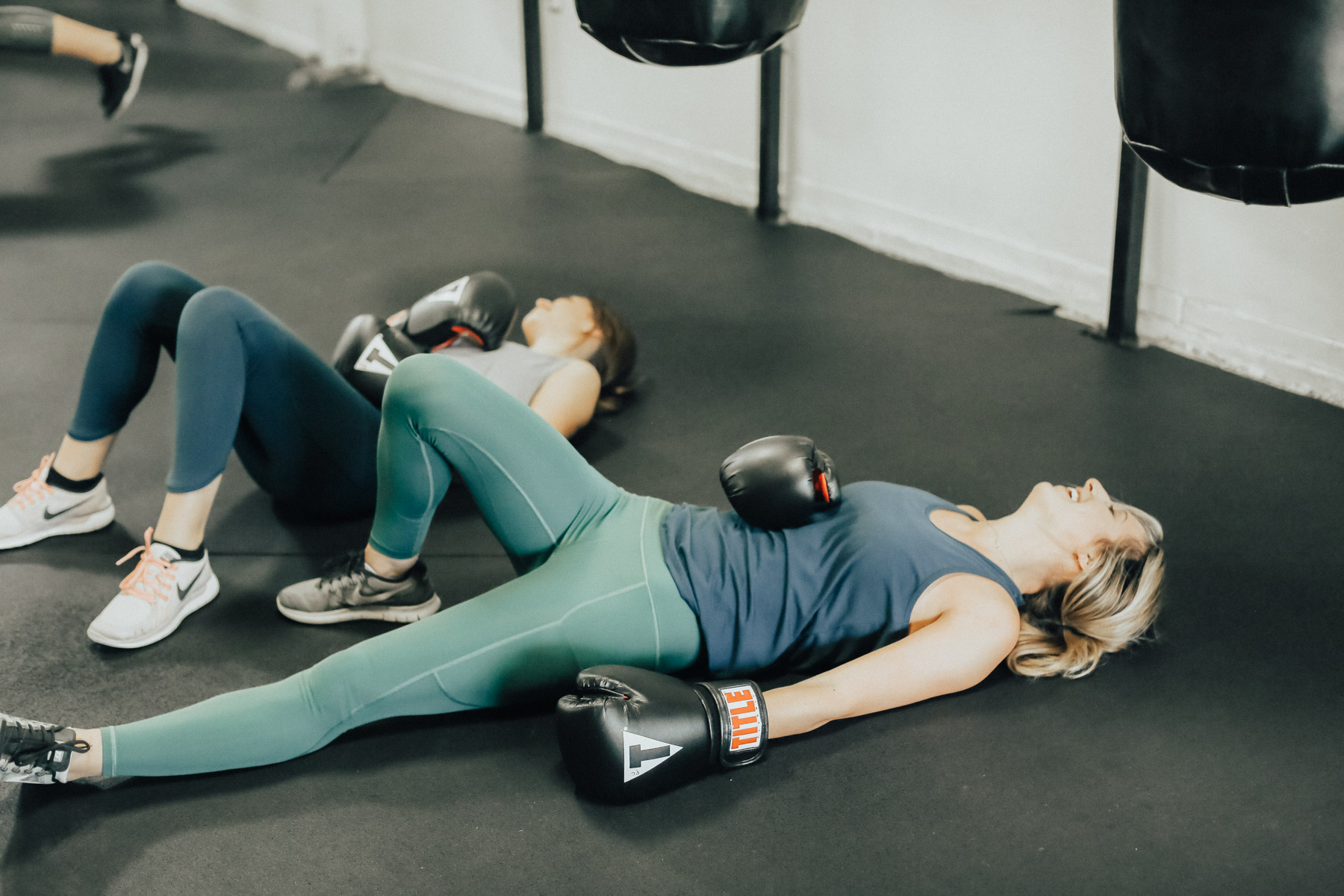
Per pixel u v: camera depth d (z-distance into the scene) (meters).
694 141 4.45
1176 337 3.20
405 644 1.69
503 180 4.52
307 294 3.51
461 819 1.66
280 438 2.14
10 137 4.88
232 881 1.55
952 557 1.76
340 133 5.03
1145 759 1.77
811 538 1.79
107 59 4.43
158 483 2.50
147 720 1.68
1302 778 1.73
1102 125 3.23
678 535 1.82
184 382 1.94
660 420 2.80
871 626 1.75
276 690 1.70
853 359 3.14
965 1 3.44
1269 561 2.26
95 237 3.91
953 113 3.58
